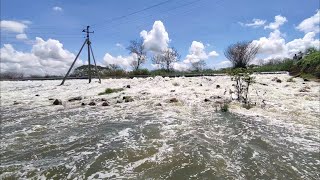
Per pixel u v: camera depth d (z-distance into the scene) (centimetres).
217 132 808
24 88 2534
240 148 662
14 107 1386
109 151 656
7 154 651
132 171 539
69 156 632
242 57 5384
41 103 1505
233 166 555
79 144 722
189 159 593
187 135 779
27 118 1081
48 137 795
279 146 675
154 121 966
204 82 2205
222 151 642
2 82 3641
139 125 911
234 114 1051
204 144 694
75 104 1415
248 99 1362
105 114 1123
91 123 964
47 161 603
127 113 1130
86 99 1570
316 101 1285
